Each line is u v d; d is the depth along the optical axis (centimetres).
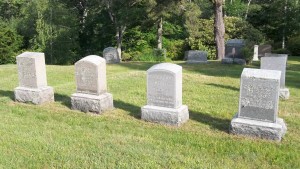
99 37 3950
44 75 1181
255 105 864
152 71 962
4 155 755
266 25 3606
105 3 3488
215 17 2755
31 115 1028
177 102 964
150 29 3897
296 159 749
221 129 927
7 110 1074
